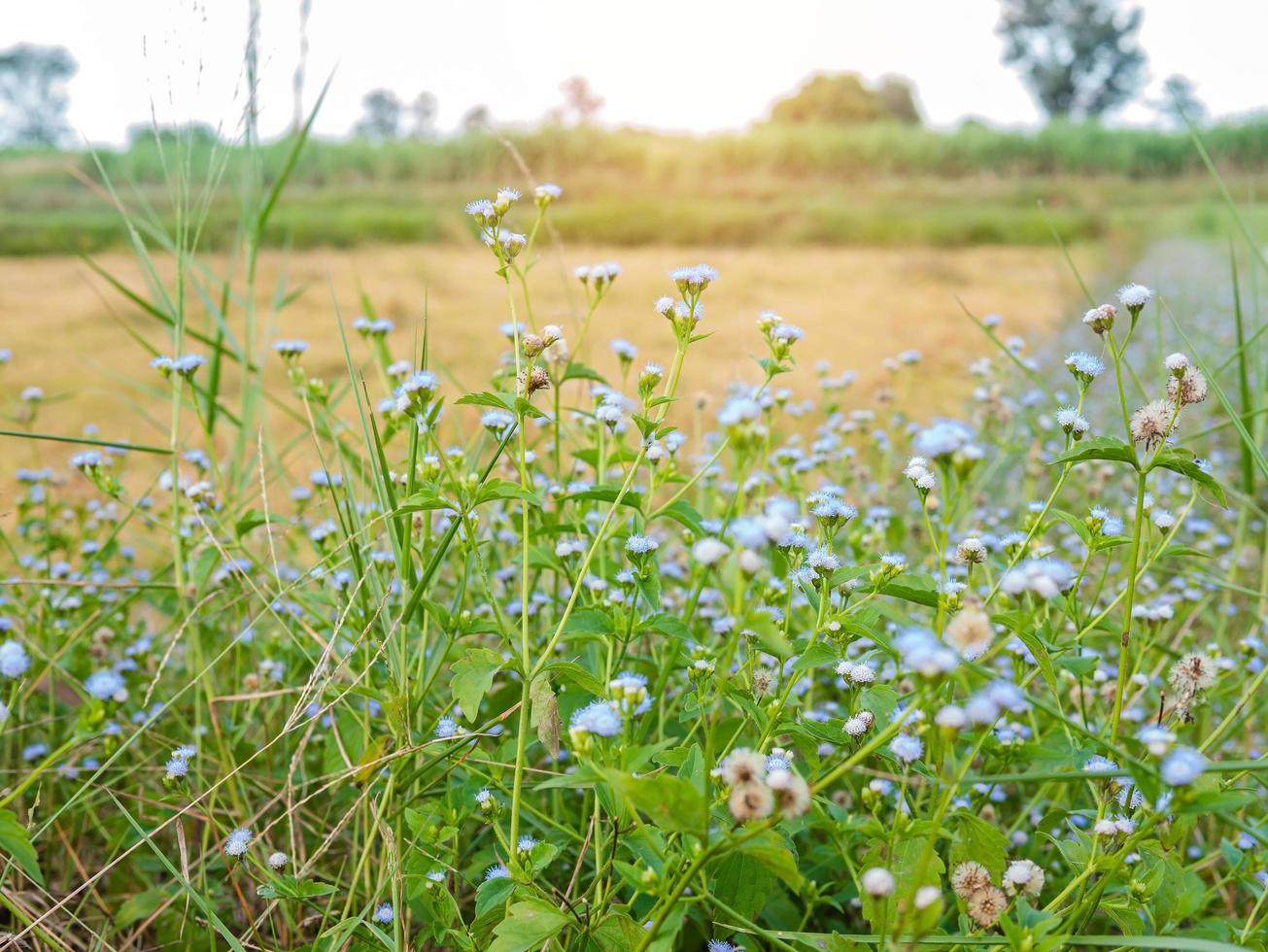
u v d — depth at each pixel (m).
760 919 2.02
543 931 1.45
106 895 2.31
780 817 1.23
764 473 2.77
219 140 2.88
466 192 21.62
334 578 2.37
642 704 1.62
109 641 2.75
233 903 2.17
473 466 2.23
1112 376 6.47
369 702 2.15
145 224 3.02
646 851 1.57
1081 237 18.22
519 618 2.65
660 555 3.32
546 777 2.22
